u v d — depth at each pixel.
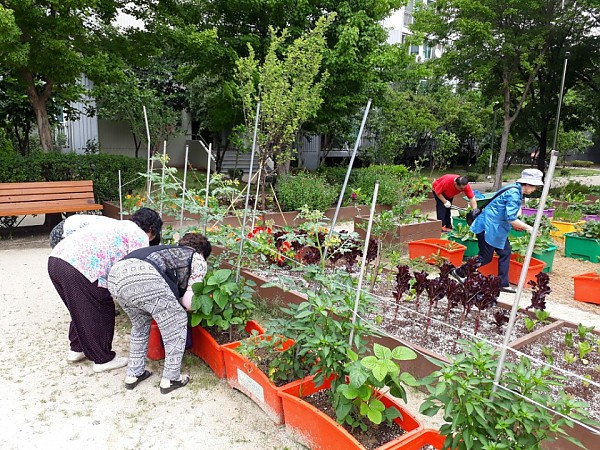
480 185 20.06
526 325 4.12
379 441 2.53
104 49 8.91
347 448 2.42
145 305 3.18
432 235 8.02
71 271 3.34
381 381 2.31
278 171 11.54
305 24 10.94
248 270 5.27
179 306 3.35
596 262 7.48
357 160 20.48
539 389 2.30
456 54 15.65
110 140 17.44
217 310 3.67
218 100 11.49
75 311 3.42
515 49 15.12
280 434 2.91
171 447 2.78
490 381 2.12
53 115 12.49
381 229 6.20
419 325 4.23
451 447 2.16
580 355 3.57
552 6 14.62
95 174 8.93
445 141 19.17
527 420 2.03
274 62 8.61
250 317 4.09
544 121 17.72
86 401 3.22
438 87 22.44
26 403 3.16
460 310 4.66
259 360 3.31
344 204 10.69
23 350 3.91
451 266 4.49
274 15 10.67
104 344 3.57
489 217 5.68
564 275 6.82
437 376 2.20
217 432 2.93
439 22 15.75
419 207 11.55
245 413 3.13
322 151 18.48
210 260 4.48
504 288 5.94
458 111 21.36
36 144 13.84
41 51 7.69
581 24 15.26
